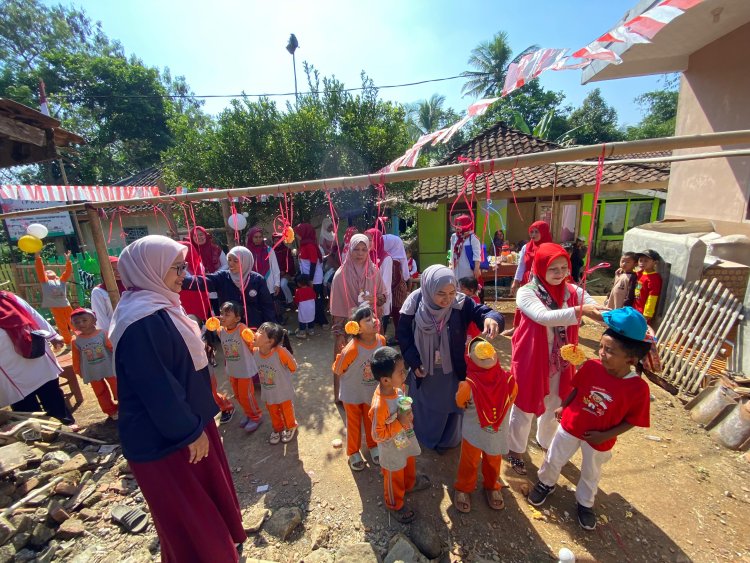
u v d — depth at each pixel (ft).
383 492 8.83
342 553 7.14
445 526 7.80
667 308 16.12
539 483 8.24
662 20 5.64
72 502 8.61
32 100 53.26
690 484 8.79
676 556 7.09
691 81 20.39
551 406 9.08
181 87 77.36
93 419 12.57
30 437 10.14
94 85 59.21
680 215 21.94
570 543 7.38
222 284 13.24
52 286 19.10
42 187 13.66
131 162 68.23
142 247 5.89
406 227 52.29
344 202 31.71
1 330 10.52
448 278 7.82
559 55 6.37
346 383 9.30
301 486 9.17
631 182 28.76
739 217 18.12
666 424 11.04
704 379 12.66
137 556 7.35
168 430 5.42
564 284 8.48
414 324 8.93
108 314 13.52
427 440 9.86
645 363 12.47
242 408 12.25
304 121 27.27
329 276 21.65
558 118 79.36
